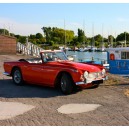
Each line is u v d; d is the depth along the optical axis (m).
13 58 27.91
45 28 122.38
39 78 10.04
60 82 9.34
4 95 9.05
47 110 7.07
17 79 11.04
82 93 9.12
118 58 18.80
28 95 9.01
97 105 7.46
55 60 10.26
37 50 33.94
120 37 109.81
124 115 6.50
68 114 6.66
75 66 9.06
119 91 9.32
